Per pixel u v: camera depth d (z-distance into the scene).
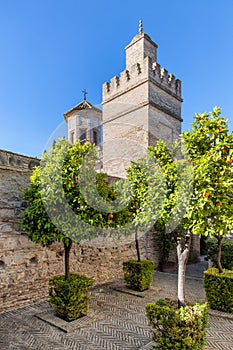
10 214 5.31
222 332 4.22
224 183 2.91
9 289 5.12
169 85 12.51
